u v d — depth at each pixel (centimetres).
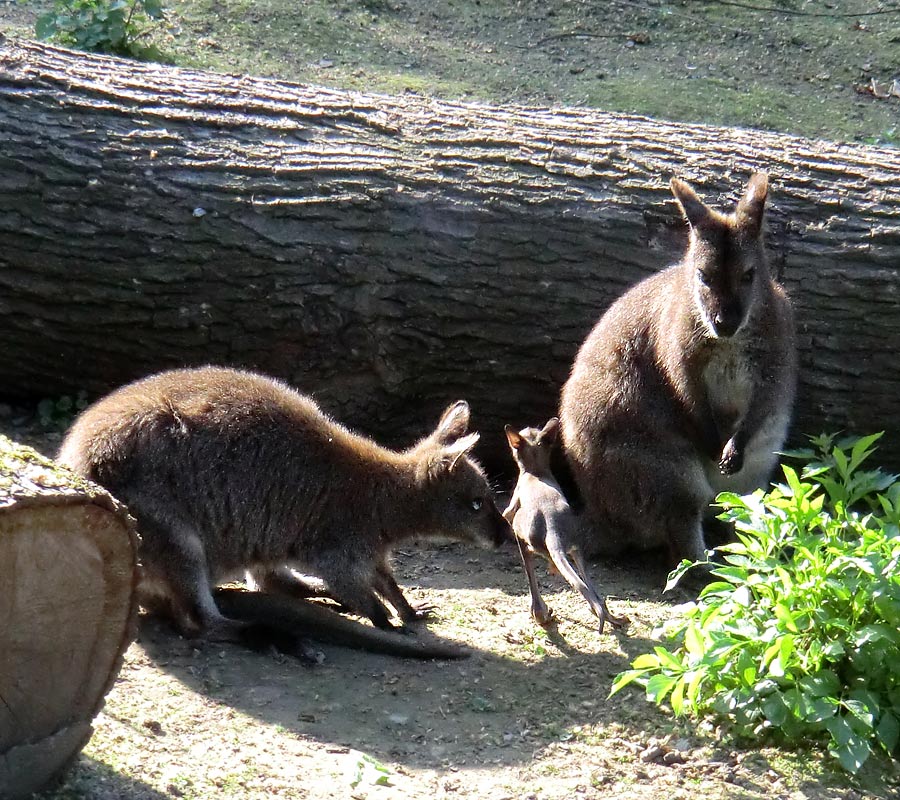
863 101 1789
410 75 1702
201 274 985
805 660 690
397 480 836
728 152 1062
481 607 852
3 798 534
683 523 954
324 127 1043
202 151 1003
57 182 972
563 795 626
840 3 2048
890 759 675
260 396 820
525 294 1004
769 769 660
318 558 816
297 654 756
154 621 788
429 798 611
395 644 769
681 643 783
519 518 824
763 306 929
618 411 951
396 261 996
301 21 1780
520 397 1033
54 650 533
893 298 996
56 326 998
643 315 961
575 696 730
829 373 1007
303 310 998
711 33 1931
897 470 1035
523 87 1716
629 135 1073
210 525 786
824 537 720
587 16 1944
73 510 519
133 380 1027
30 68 1017
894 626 684
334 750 652
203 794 583
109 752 605
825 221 1014
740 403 950
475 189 1012
